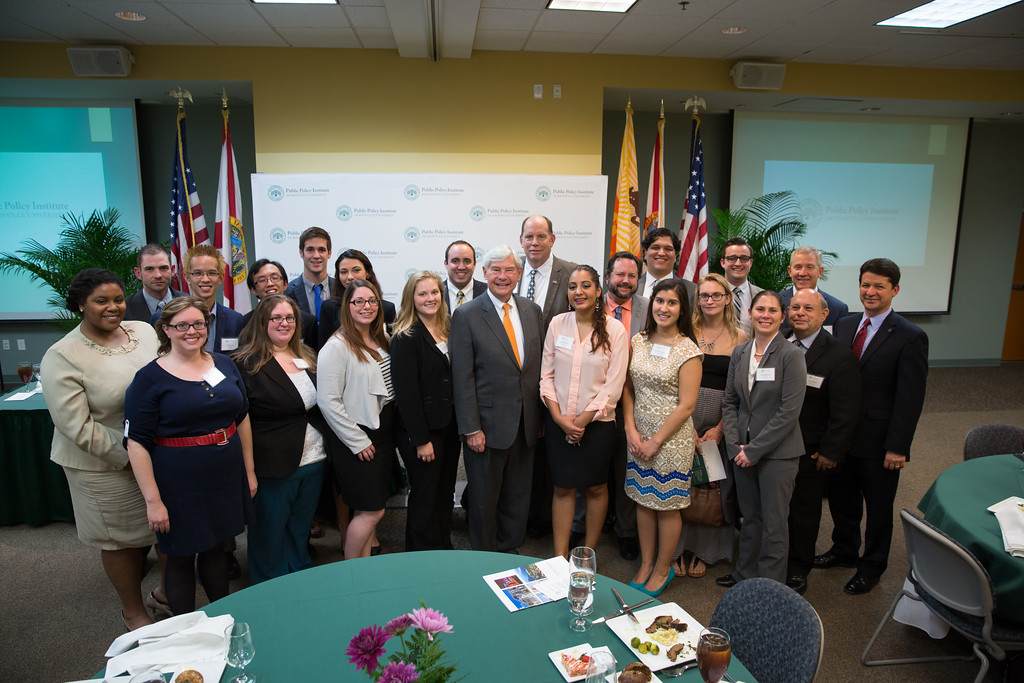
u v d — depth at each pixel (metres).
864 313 3.01
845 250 7.60
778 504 2.66
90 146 6.26
